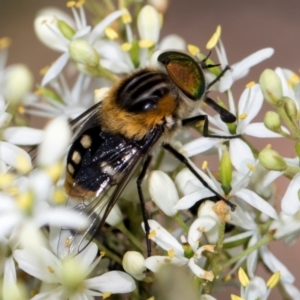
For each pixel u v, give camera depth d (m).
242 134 0.13
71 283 0.13
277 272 0.13
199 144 0.13
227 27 0.22
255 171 0.13
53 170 0.12
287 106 0.13
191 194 0.13
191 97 0.13
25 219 0.12
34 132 0.13
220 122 0.14
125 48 0.14
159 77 0.13
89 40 0.14
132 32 0.15
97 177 0.13
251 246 0.13
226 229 0.14
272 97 0.13
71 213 0.12
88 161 0.13
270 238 0.13
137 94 0.13
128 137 0.13
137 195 0.14
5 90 0.13
